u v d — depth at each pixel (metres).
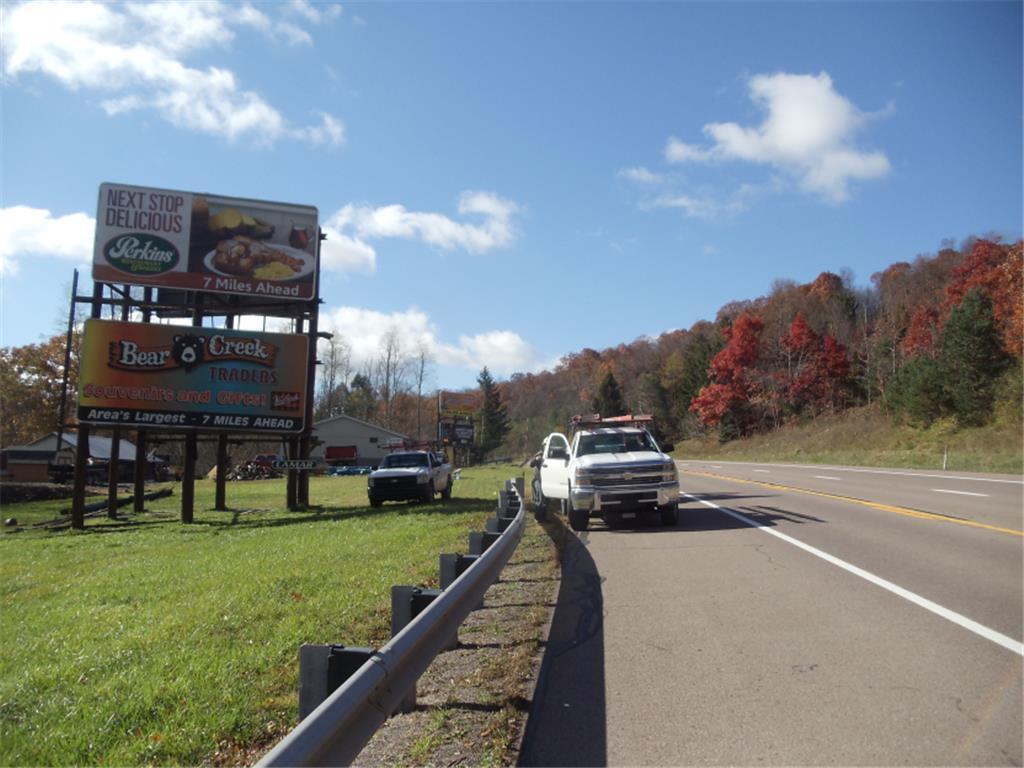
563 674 6.05
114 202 24.30
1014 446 35.91
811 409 71.12
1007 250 63.53
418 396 89.25
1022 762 4.33
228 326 26.66
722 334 87.75
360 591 8.99
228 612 8.06
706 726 4.95
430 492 25.72
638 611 8.05
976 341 45.19
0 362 63.97
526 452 119.31
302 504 26.39
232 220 24.91
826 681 5.71
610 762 4.45
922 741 4.63
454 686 5.71
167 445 71.06
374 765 4.38
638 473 14.62
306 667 4.27
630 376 115.56
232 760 4.54
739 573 9.86
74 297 24.41
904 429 49.31
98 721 5.07
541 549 12.86
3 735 4.92
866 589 8.62
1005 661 6.02
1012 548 11.08
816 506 17.44
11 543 19.12
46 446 56.72
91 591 10.33
